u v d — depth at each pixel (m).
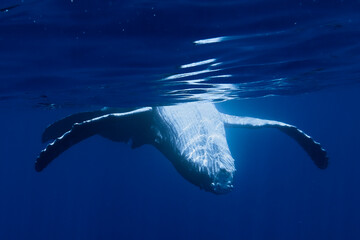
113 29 7.59
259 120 12.47
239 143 95.81
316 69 13.21
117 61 9.84
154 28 7.62
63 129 12.76
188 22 7.38
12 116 38.00
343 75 15.60
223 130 11.36
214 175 8.80
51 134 12.77
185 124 10.64
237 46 9.16
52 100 16.36
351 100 54.72
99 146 80.94
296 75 13.94
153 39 8.25
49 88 13.26
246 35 8.39
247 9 6.96
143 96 14.55
